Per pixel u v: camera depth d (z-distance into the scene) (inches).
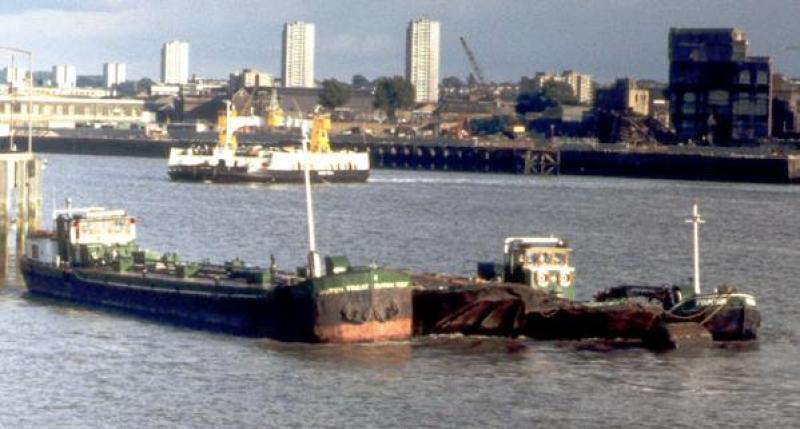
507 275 7524.6
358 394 5935.0
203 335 7199.8
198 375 6259.8
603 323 7111.2
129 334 7224.4
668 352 6909.5
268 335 7106.3
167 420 5497.1
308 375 6264.8
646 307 7116.1
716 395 6023.6
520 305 7111.2
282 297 7007.9
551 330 7145.7
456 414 5634.8
